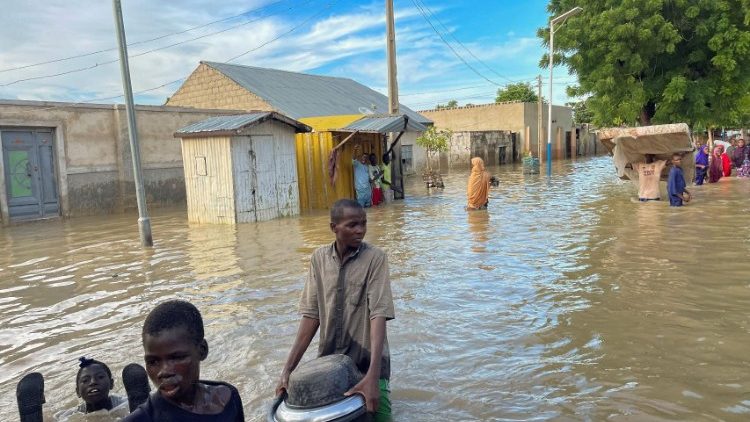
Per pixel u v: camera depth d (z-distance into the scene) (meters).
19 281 8.57
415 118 34.50
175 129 19.89
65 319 6.60
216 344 5.49
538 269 8.05
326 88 34.19
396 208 16.58
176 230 13.54
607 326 5.58
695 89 21.28
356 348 3.63
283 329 5.85
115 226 14.66
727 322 5.55
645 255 8.63
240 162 14.34
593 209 14.41
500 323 5.80
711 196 16.09
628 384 4.29
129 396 3.70
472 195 15.03
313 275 3.75
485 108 44.69
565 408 3.96
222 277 8.28
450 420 3.87
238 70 30.73
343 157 17.59
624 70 21.81
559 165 36.94
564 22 24.06
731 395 4.04
